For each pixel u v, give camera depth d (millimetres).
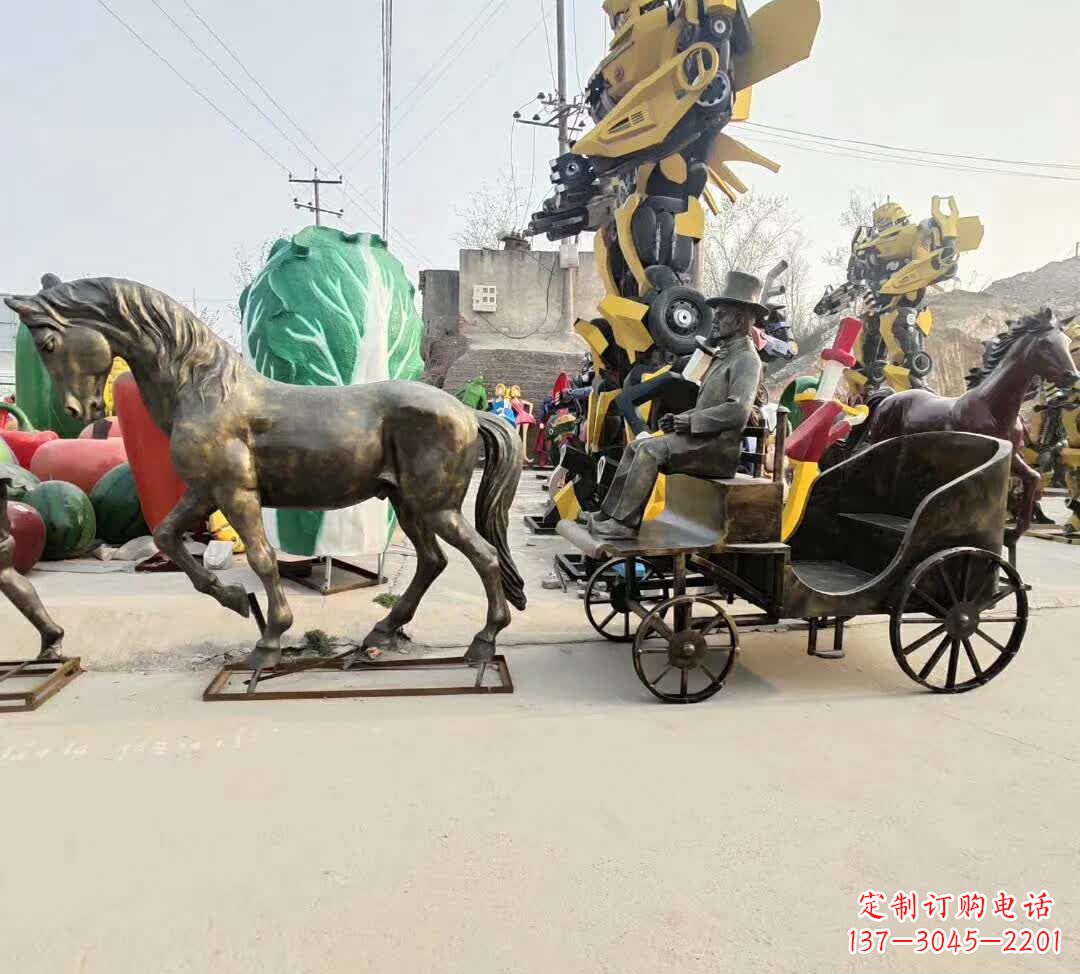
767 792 2977
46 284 3865
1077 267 27922
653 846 2607
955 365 21266
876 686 4176
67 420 10617
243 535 3988
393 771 3119
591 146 6898
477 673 4227
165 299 3850
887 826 2748
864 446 8133
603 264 7434
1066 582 6562
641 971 2047
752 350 4180
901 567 4039
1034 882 2447
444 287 24516
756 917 2262
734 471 4105
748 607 5508
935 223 11711
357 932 2184
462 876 2438
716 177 7496
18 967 2047
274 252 5844
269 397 3961
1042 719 3725
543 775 3096
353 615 5371
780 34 6566
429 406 4008
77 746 3330
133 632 4914
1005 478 4098
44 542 6648
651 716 3711
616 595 4875
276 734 3459
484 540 4332
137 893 2350
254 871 2457
